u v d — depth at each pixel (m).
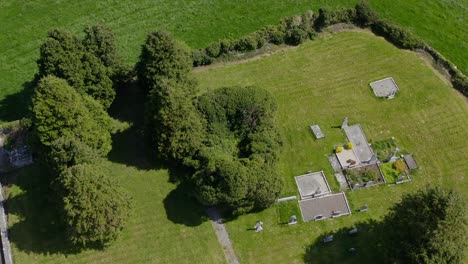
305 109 75.56
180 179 68.19
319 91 77.69
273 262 61.84
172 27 85.62
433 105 76.44
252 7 88.69
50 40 66.50
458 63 82.69
